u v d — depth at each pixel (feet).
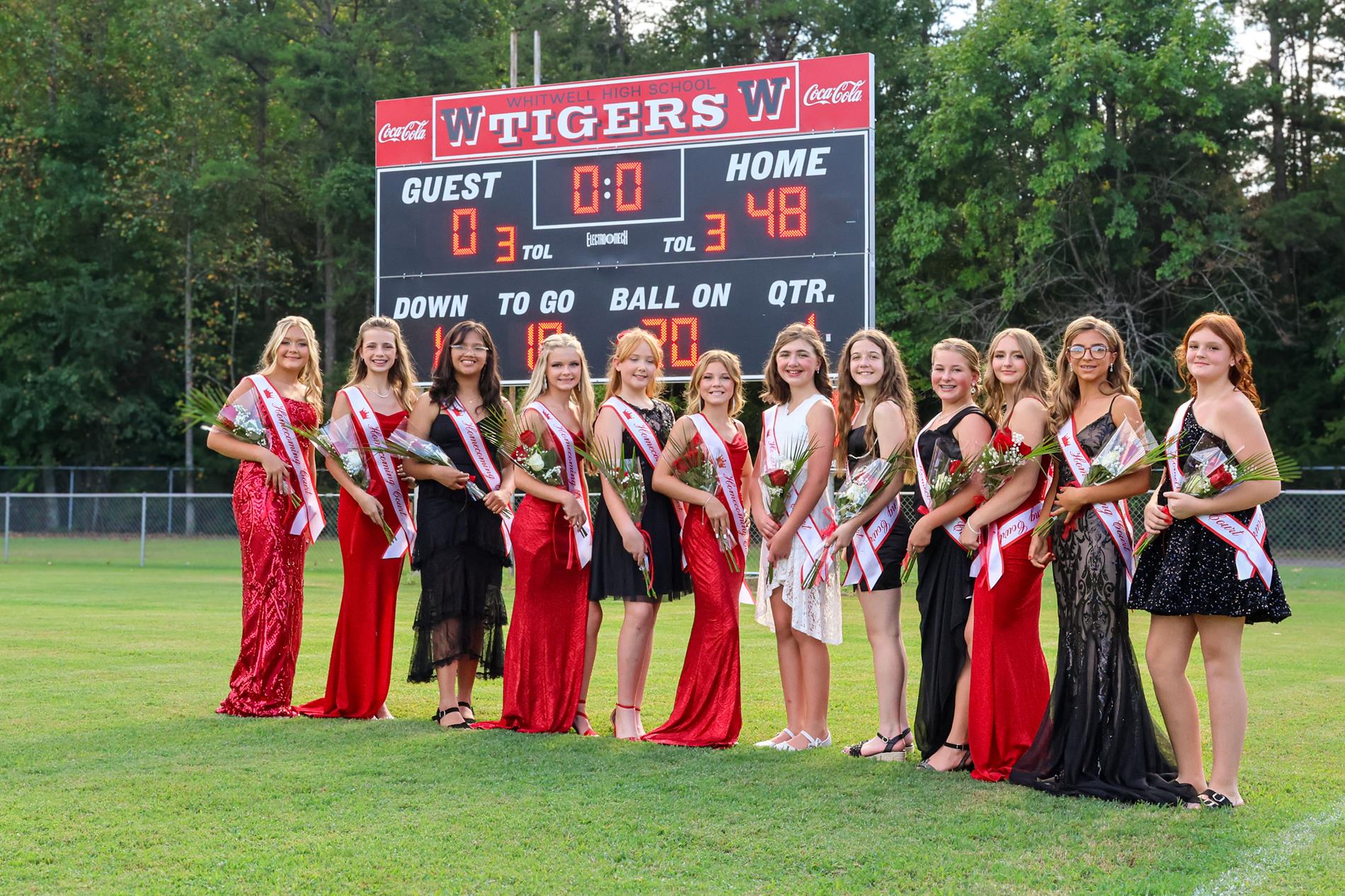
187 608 33.91
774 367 16.20
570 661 16.39
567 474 16.56
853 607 36.40
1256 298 73.05
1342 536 51.16
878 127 75.87
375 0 94.07
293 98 88.58
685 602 37.55
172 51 91.81
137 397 97.55
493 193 39.14
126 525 74.08
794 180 36.63
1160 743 13.71
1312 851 10.65
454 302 39.40
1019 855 10.52
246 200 90.43
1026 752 13.37
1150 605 12.55
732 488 16.01
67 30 100.17
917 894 9.52
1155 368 72.43
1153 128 74.33
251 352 99.04
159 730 15.80
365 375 17.76
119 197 91.50
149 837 10.87
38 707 17.66
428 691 20.33
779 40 92.43
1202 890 9.61
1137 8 69.67
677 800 12.26
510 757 14.23
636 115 37.93
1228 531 12.24
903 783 13.17
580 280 38.37
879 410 15.11
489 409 17.48
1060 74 63.72
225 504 74.84
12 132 96.63
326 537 64.80
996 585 13.79
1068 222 69.41
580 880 9.76
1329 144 82.74
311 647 25.62
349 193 85.15
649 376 16.62
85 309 92.58
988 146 68.08
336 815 11.62
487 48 91.45
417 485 17.47
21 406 92.02
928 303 70.38
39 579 45.80
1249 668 22.70
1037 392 14.16
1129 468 12.66
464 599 16.99
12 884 9.62
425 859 10.26
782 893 9.51
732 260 37.11
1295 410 77.36
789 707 15.78
